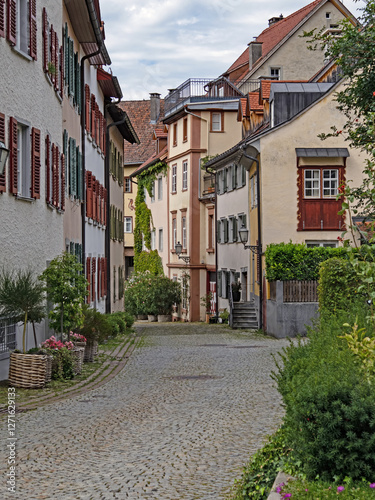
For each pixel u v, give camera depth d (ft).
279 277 93.04
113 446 29.99
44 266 58.49
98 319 65.62
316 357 22.82
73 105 80.12
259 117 126.72
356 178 103.91
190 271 159.84
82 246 86.43
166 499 22.18
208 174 158.40
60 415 37.65
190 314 159.53
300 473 19.49
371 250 27.12
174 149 172.14
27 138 53.67
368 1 49.78
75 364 54.08
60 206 65.62
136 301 167.73
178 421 35.63
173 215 173.47
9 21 48.42
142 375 55.31
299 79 162.91
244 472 23.52
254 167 112.68
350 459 18.62
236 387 47.62
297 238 104.37
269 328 99.04
